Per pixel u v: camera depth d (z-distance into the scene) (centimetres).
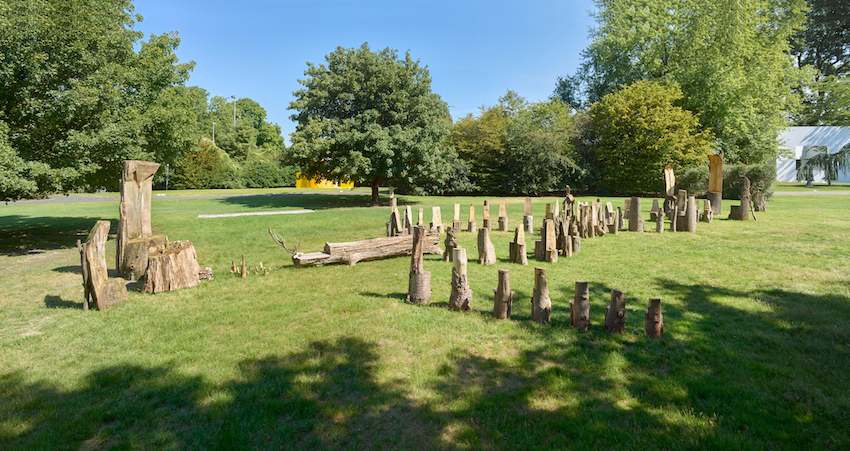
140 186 811
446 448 306
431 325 536
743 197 1428
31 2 983
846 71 4859
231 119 7219
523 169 3312
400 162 2472
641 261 882
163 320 575
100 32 1169
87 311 614
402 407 360
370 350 470
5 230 1499
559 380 396
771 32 3466
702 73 3077
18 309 630
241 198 3152
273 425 335
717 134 3216
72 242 1267
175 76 1465
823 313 545
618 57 3691
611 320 501
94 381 405
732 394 364
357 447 310
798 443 303
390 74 2539
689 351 450
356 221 1670
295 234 1363
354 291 707
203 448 311
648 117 2905
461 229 1438
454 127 3691
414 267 630
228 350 474
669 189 1633
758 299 616
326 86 2561
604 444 307
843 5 4484
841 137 4594
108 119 1126
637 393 373
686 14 3325
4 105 1038
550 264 873
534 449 301
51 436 323
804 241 1013
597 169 3469
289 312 604
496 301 558
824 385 374
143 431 332
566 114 3691
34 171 962
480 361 441
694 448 298
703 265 830
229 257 1025
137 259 768
